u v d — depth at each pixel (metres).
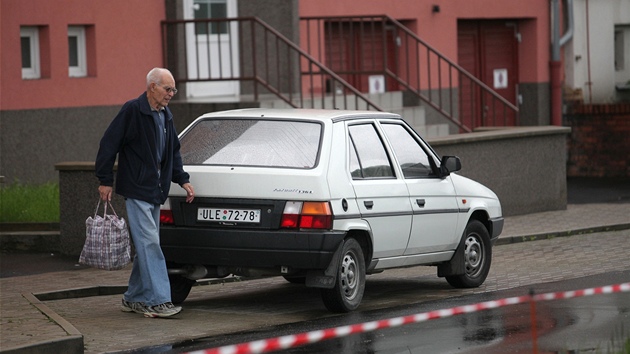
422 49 64.88
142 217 27.25
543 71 73.19
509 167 50.09
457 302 29.47
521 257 39.16
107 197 27.53
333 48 61.59
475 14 68.12
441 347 22.95
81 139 47.97
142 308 27.86
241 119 29.06
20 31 46.31
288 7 55.22
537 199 51.75
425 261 30.95
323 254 27.05
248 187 27.39
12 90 45.22
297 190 27.17
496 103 72.19
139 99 27.27
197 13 53.22
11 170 45.19
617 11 76.44
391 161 29.89
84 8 48.09
